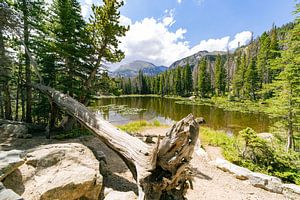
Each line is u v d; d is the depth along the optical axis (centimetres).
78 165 470
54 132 957
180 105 4178
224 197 559
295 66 1183
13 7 1037
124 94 8038
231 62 6906
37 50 1073
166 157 327
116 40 1085
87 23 1091
